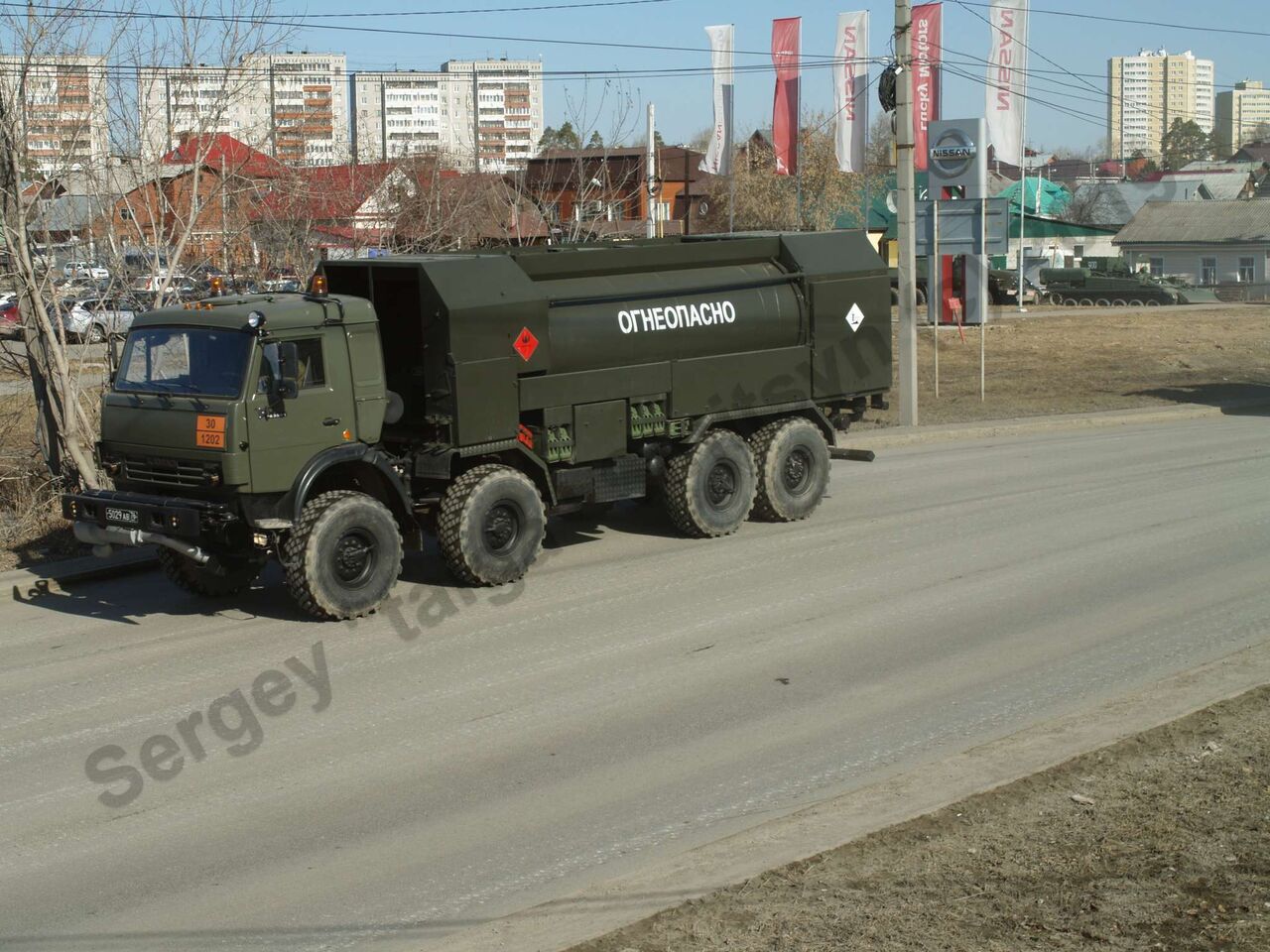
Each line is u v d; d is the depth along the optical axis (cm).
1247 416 2564
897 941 524
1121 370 3431
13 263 1409
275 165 1859
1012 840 623
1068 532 1405
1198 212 7575
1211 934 522
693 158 5694
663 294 1334
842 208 5775
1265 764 710
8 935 579
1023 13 3350
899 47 2211
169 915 595
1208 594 1128
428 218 2158
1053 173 13438
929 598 1141
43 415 1465
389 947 561
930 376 3312
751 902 566
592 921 560
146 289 1585
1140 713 808
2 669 992
